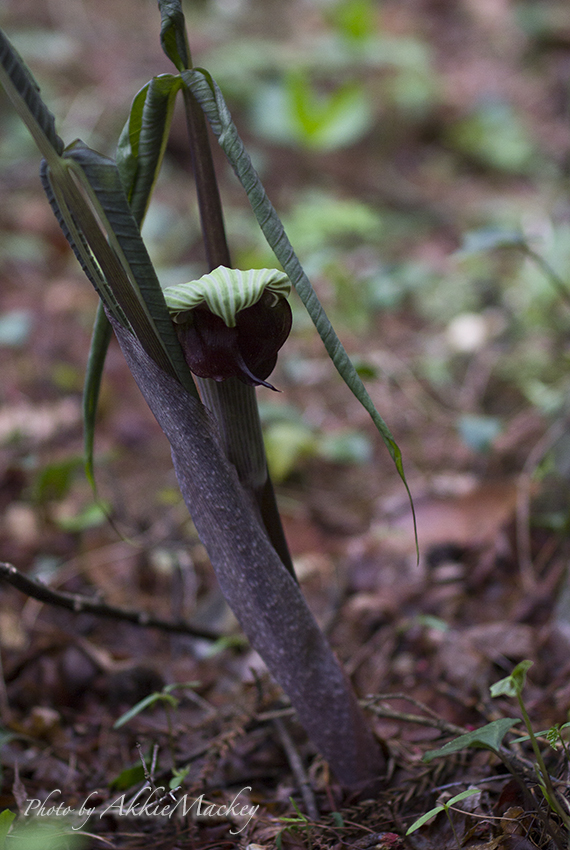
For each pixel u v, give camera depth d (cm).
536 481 280
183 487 140
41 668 227
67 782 182
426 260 502
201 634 219
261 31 835
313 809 165
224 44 760
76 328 445
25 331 351
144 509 326
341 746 158
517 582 258
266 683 201
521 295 428
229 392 132
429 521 283
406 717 182
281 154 616
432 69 777
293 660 147
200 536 144
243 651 244
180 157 605
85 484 338
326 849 149
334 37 730
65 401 388
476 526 275
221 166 605
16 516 313
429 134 697
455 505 284
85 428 162
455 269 487
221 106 121
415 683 216
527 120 722
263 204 117
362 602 254
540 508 276
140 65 712
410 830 128
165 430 134
